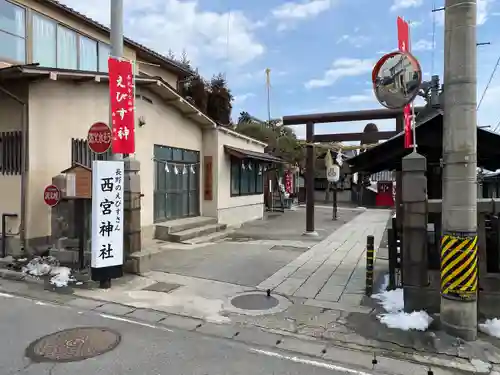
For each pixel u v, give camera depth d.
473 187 4.93
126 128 7.43
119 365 4.21
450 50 4.93
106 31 13.18
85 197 7.75
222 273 8.18
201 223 13.46
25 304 6.20
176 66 17.53
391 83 5.61
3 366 4.14
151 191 11.98
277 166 23.00
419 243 5.64
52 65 11.45
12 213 8.98
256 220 18.16
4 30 10.09
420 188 5.61
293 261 9.40
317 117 12.47
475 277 4.93
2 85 8.90
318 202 33.34
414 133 5.77
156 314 5.85
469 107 4.89
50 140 9.10
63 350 4.55
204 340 4.94
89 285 7.14
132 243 7.98
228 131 15.51
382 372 4.19
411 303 5.70
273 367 4.25
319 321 5.58
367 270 6.79
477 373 4.18
